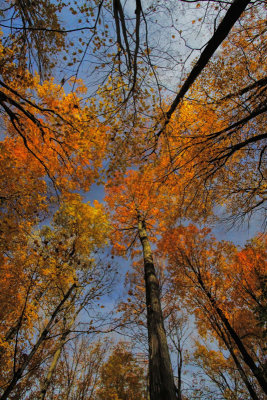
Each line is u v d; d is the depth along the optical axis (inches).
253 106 206.8
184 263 365.7
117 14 120.4
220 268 350.0
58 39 145.5
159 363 137.6
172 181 270.5
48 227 255.9
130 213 365.7
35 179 210.5
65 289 229.0
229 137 223.9
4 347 182.4
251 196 254.2
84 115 172.1
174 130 214.2
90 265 260.1
